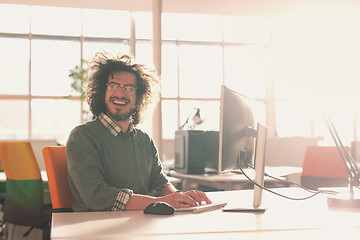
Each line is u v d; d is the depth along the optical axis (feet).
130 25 23.62
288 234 3.04
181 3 17.34
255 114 5.09
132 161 5.52
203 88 20.79
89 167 4.85
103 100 5.79
